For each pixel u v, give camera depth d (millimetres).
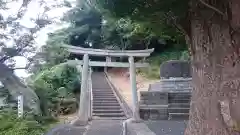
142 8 4508
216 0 3691
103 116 13141
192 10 4230
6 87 8781
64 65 15430
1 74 7719
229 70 3596
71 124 10883
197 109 4148
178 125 10492
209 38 3928
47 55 8938
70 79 16312
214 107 3775
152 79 21453
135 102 12219
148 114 12812
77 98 16594
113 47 25125
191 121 4332
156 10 4539
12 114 9039
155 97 13227
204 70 4023
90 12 23906
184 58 20250
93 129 9812
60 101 14672
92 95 16125
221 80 3701
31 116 9578
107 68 28438
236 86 3492
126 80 23922
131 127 10172
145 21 5266
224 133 3604
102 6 4727
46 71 13812
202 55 4082
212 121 3793
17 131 7703
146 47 23547
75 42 26344
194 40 4320
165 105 12914
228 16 3566
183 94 13328
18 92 9227
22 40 7730
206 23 3965
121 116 13172
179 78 15344
